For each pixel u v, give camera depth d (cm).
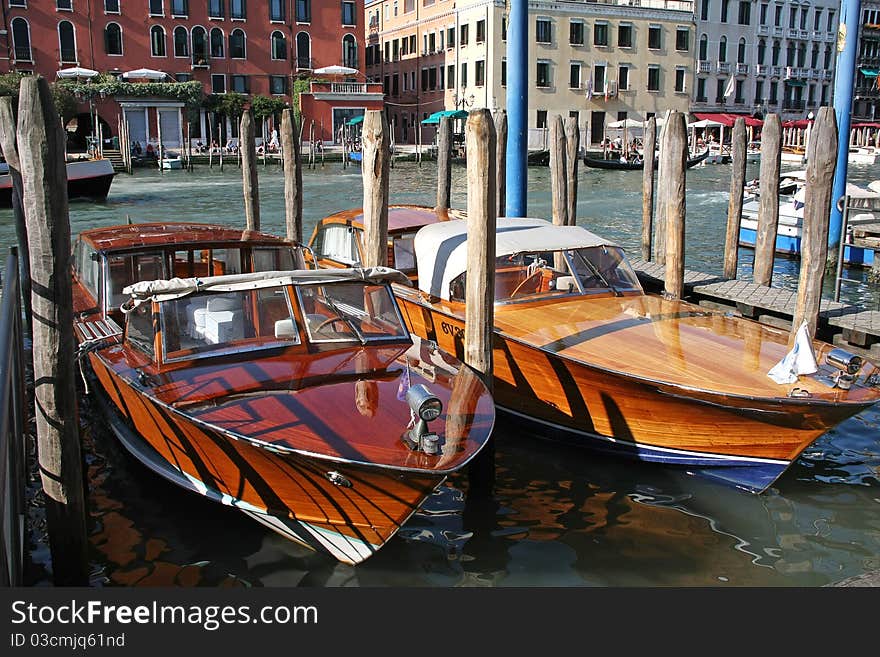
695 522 634
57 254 454
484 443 537
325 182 3453
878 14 6175
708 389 634
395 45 6056
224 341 613
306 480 520
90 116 4366
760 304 1089
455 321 798
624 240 2019
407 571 562
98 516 618
